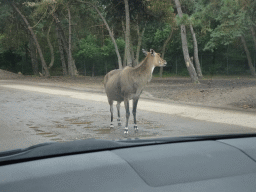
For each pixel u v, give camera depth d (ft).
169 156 4.56
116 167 4.06
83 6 129.59
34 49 165.58
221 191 3.83
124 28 122.52
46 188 3.51
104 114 36.35
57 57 185.68
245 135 6.01
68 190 3.51
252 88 53.06
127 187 3.66
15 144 21.03
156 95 59.62
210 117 34.27
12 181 3.60
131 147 4.96
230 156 4.77
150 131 26.16
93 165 4.06
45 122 30.50
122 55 163.63
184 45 93.40
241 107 42.96
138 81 25.43
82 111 38.63
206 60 151.74
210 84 86.58
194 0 119.96
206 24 104.32
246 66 145.48
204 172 4.20
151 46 166.40
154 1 107.14
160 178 3.93
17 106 42.73
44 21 143.84
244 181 4.15
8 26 146.51
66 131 25.95
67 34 158.81
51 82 101.96
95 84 93.15
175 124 29.76
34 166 4.01
